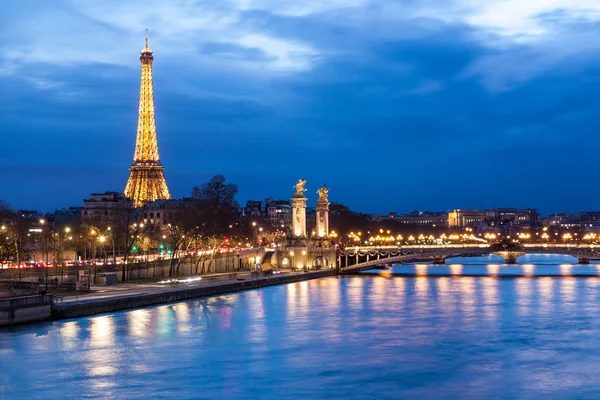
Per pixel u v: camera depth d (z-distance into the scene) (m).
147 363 137.38
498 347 149.62
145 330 167.88
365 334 164.25
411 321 181.25
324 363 137.75
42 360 138.50
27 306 171.38
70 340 155.00
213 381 126.00
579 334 162.25
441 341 156.00
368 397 117.88
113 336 160.38
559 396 118.12
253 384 124.44
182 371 132.12
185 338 159.62
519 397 117.69
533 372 131.25
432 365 136.00
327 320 183.88
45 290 187.62
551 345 151.12
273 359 140.75
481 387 122.75
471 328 170.50
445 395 118.75
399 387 122.75
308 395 118.88
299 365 136.50
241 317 188.75
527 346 150.38
